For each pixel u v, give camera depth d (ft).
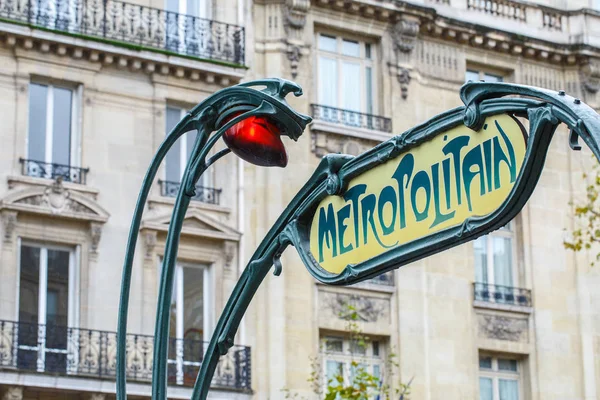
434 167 22.63
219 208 110.01
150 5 110.83
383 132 118.62
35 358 100.68
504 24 127.85
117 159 107.14
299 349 111.14
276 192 112.88
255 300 110.83
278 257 27.17
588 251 126.52
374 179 24.11
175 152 109.70
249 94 28.96
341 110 117.50
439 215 22.48
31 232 102.78
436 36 123.95
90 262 104.32
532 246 125.08
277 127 29.14
